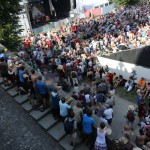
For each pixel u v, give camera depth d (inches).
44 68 728.3
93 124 319.9
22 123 369.4
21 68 403.2
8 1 656.4
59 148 336.8
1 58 433.1
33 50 835.4
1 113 385.7
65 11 1795.0
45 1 1665.8
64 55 740.0
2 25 671.8
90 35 1134.4
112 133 334.6
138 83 601.6
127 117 457.1
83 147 340.2
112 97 546.9
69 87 624.1
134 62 650.2
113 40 909.8
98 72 620.7
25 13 1360.7
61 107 336.2
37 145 335.6
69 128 314.5
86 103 489.4
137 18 1250.6
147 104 536.4
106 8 1728.6
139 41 845.2
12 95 417.4
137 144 361.7
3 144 332.5
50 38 1032.8
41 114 378.0
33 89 385.7
